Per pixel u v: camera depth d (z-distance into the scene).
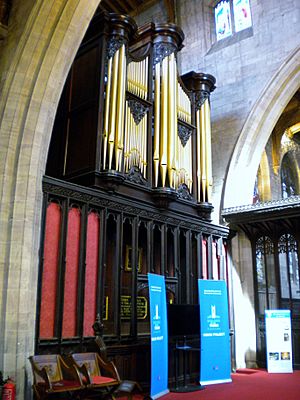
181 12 16.41
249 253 12.95
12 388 5.90
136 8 17.06
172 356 9.53
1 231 6.92
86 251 8.09
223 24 15.57
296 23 13.55
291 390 8.58
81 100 9.76
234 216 12.29
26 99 7.60
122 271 9.43
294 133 20.75
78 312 7.71
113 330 8.44
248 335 12.38
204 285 9.45
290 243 12.31
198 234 11.13
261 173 18.94
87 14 8.21
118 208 8.88
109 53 9.76
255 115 13.73
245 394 8.16
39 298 7.13
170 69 10.83
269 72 13.79
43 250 7.37
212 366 9.26
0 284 6.73
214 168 14.05
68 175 9.32
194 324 9.14
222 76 14.80
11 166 7.27
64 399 6.89
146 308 10.06
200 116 12.07
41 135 7.61
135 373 8.45
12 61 7.74
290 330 11.22
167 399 7.69
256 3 14.58
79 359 6.73
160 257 10.03
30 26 7.77
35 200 7.31
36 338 6.97
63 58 7.96
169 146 10.21
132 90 10.02
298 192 22.05
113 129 9.11
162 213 10.02
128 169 9.51
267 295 12.44
